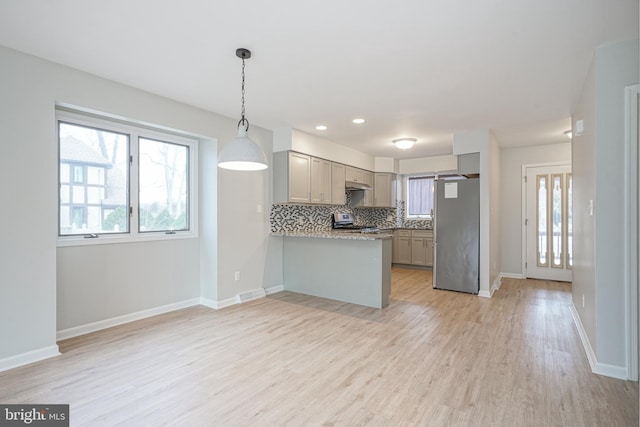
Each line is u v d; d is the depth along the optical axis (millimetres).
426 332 3232
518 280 5723
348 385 2232
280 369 2457
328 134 5043
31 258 2539
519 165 5863
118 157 3445
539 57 2523
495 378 2328
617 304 2330
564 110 3787
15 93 2461
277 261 4938
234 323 3484
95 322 3230
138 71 2812
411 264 7082
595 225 2393
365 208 7523
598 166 2375
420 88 3166
